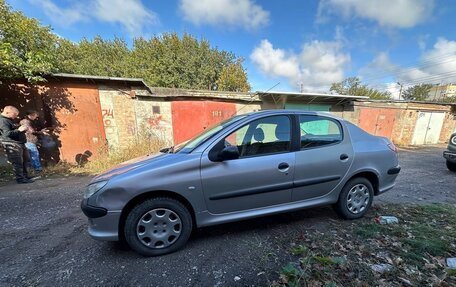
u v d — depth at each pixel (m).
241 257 2.34
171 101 8.76
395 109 14.08
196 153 2.48
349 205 3.17
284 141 2.79
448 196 4.38
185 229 2.45
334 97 10.51
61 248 2.57
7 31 6.39
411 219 3.19
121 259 2.34
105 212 2.21
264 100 10.27
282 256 2.34
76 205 3.96
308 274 2.02
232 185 2.52
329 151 2.96
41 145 7.02
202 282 1.98
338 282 1.92
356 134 3.23
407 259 2.24
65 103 7.21
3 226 3.15
